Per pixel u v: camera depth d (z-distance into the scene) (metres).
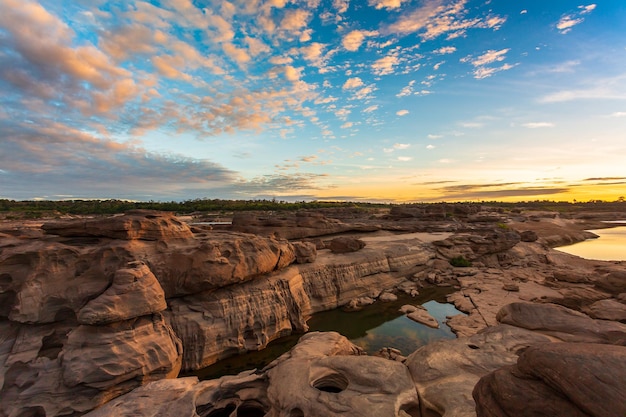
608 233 111.62
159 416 12.45
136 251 22.53
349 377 14.45
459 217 89.00
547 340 16.48
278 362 17.50
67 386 15.45
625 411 6.05
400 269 44.53
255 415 14.27
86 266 20.86
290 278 30.36
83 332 16.98
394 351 24.05
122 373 16.16
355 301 36.06
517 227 96.19
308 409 12.34
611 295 28.64
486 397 8.88
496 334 17.27
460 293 39.12
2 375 15.91
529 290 38.50
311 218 53.84
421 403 12.75
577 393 6.82
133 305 17.70
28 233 25.83
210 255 23.81
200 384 14.95
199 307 23.47
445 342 16.80
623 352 7.30
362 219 86.12
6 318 18.77
